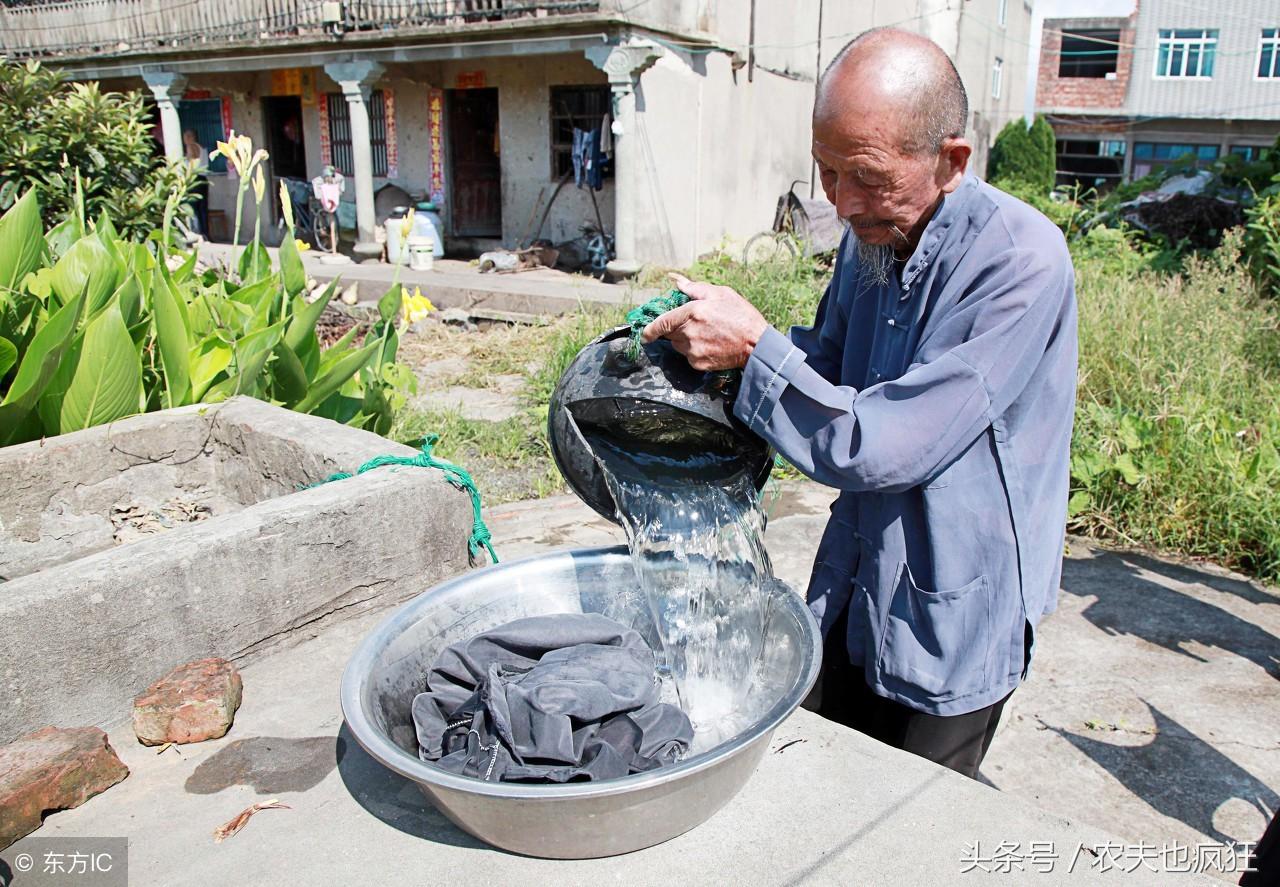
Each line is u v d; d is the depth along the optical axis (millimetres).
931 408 1584
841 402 1624
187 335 3619
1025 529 1729
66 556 3115
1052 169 23562
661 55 10789
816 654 1732
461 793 1412
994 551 1721
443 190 14250
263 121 15672
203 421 3375
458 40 11695
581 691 1726
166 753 2020
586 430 1936
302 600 2492
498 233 14688
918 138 1545
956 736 1852
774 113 14656
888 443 1581
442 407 6742
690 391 1771
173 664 2232
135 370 3275
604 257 12648
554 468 5469
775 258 9086
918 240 1697
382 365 4418
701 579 1973
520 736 1650
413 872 1602
